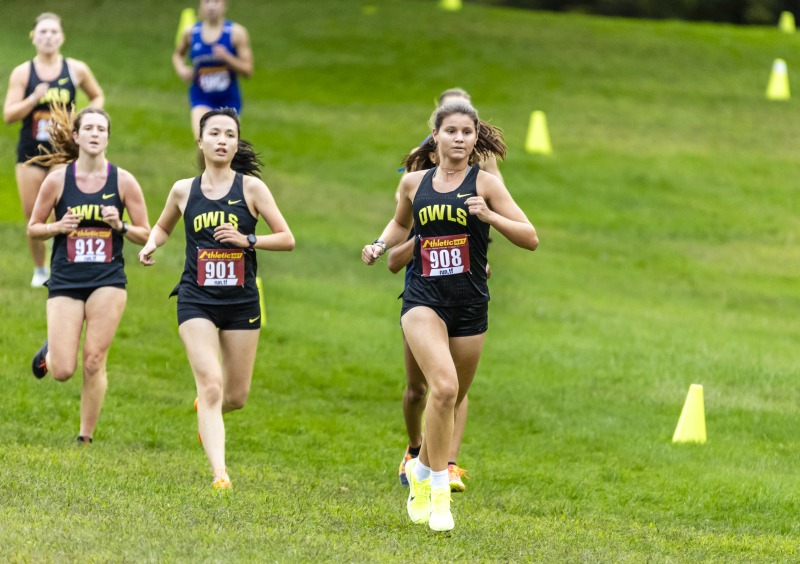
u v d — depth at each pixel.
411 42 108.38
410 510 22.11
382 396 38.44
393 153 80.56
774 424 37.00
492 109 91.31
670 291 58.12
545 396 39.09
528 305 52.16
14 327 40.03
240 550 17.86
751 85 102.12
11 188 65.44
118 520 19.22
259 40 107.88
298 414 35.50
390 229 23.00
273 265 55.59
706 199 75.50
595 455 33.19
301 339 43.84
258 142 80.75
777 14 166.00
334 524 20.98
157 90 92.88
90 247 28.05
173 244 56.97
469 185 21.56
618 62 105.69
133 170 70.31
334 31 111.12
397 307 50.56
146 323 43.03
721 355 45.38
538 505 27.08
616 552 20.62
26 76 39.34
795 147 87.31
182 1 119.94
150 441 30.84
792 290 59.84
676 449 34.00
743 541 23.73
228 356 25.25
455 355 22.02
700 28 120.81
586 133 86.88
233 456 30.41
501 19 118.19
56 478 22.67
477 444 33.66
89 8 116.06
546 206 72.44
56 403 33.19
